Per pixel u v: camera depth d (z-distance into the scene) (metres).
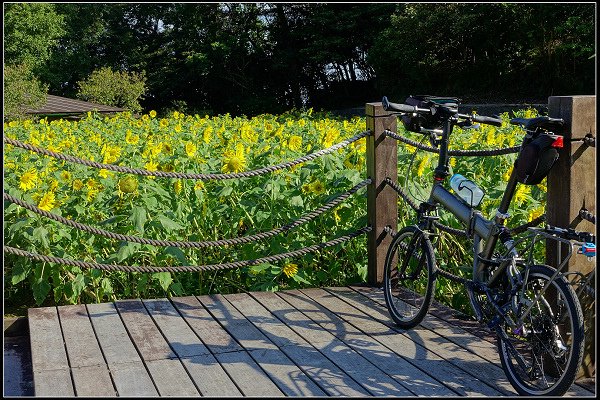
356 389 3.36
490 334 4.10
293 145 6.01
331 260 5.53
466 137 7.31
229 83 32.19
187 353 3.85
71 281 5.07
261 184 5.51
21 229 5.09
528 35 21.19
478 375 3.51
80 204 5.32
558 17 20.77
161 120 10.34
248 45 31.02
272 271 5.16
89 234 5.20
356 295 4.89
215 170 5.79
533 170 3.21
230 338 4.08
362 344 3.96
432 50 23.80
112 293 5.19
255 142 7.14
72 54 32.34
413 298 4.68
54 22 29.67
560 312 3.15
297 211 5.39
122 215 5.04
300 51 28.83
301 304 4.71
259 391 3.34
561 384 3.00
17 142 4.37
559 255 3.35
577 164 3.31
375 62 25.62
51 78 31.39
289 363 3.70
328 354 3.82
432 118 4.04
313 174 5.59
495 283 3.46
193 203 5.67
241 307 4.66
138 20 34.16
